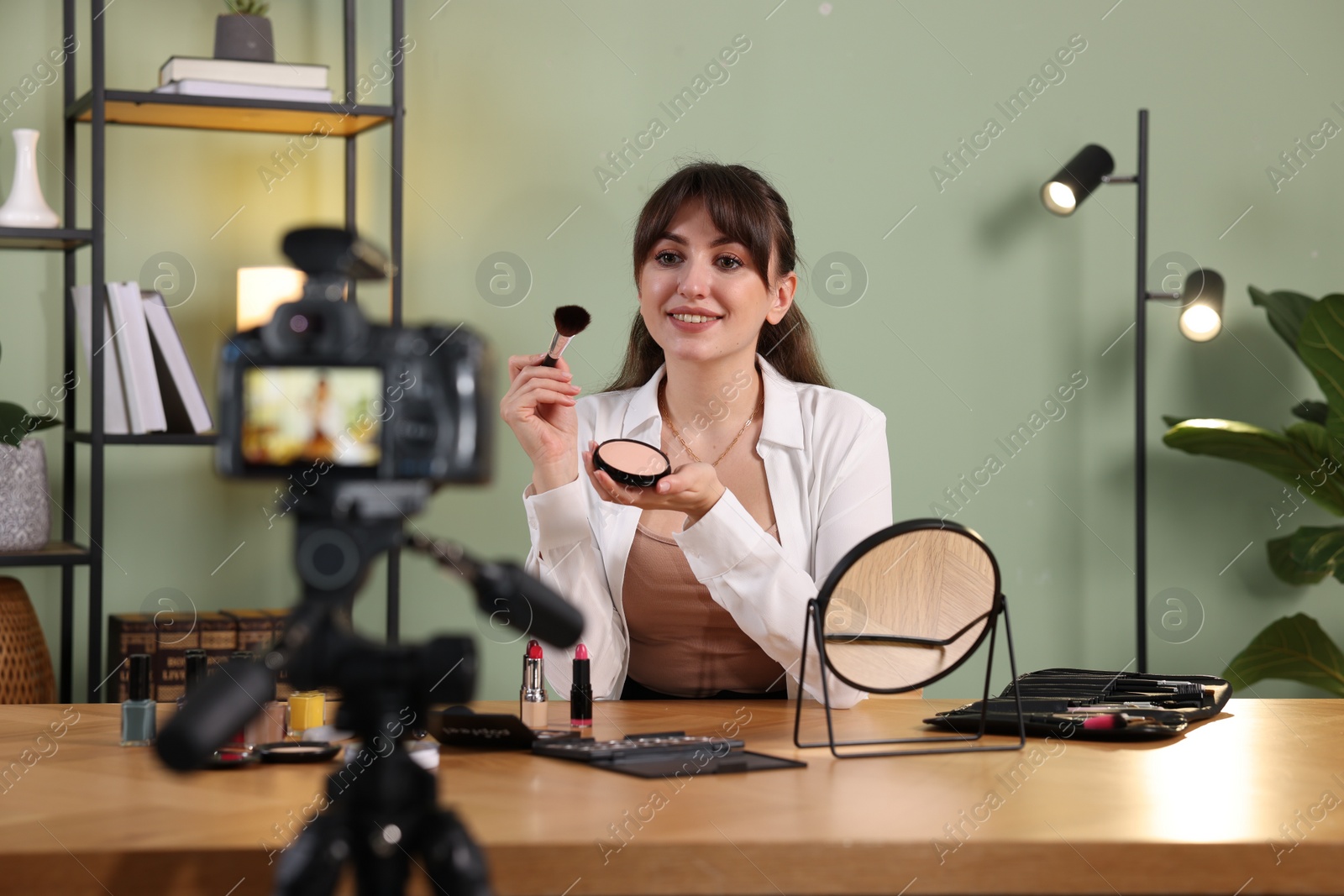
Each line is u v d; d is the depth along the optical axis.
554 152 2.49
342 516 0.56
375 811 0.56
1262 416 2.81
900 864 0.74
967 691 2.71
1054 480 2.73
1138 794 0.88
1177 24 2.76
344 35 2.38
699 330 1.55
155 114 2.19
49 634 2.26
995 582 1.07
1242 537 2.82
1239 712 1.27
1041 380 2.72
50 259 2.26
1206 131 2.78
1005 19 2.69
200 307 2.33
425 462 0.58
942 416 2.68
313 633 0.55
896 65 2.64
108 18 2.28
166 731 0.47
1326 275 2.84
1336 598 2.85
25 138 2.07
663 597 1.57
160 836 0.75
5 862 0.70
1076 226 2.72
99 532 2.02
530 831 0.75
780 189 2.60
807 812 0.81
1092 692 1.28
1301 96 2.82
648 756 0.98
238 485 2.35
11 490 2.00
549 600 0.57
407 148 2.42
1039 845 0.75
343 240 0.61
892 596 1.04
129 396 2.07
